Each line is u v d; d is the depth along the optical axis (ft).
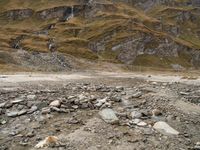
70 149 46.26
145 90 93.09
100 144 48.55
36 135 51.78
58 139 49.57
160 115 65.21
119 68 409.90
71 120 58.29
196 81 163.12
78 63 350.43
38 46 602.85
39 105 66.23
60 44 640.99
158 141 51.44
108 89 91.40
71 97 72.69
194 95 93.50
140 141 50.70
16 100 69.26
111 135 52.03
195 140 54.19
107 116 59.88
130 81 146.20
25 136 51.31
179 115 66.54
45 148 46.37
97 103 69.10
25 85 103.91
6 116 60.90
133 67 473.67
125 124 57.47
